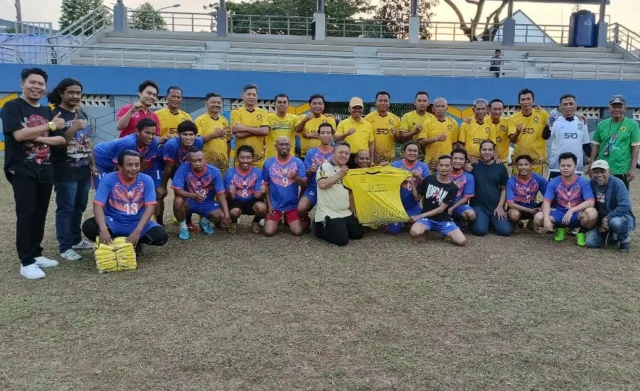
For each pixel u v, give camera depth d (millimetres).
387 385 2801
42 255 5145
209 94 6480
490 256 5301
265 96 15648
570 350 3236
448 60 16719
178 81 15219
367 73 17406
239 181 6051
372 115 7184
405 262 5051
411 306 3920
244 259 5082
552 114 6996
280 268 4809
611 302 4043
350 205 6012
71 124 4789
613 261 5176
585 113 16656
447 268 4875
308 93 15805
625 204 5398
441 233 5910
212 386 2770
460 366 3014
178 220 5809
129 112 5469
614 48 20672
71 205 4969
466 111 16312
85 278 4465
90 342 3266
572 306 3953
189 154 5621
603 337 3428
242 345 3240
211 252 5312
